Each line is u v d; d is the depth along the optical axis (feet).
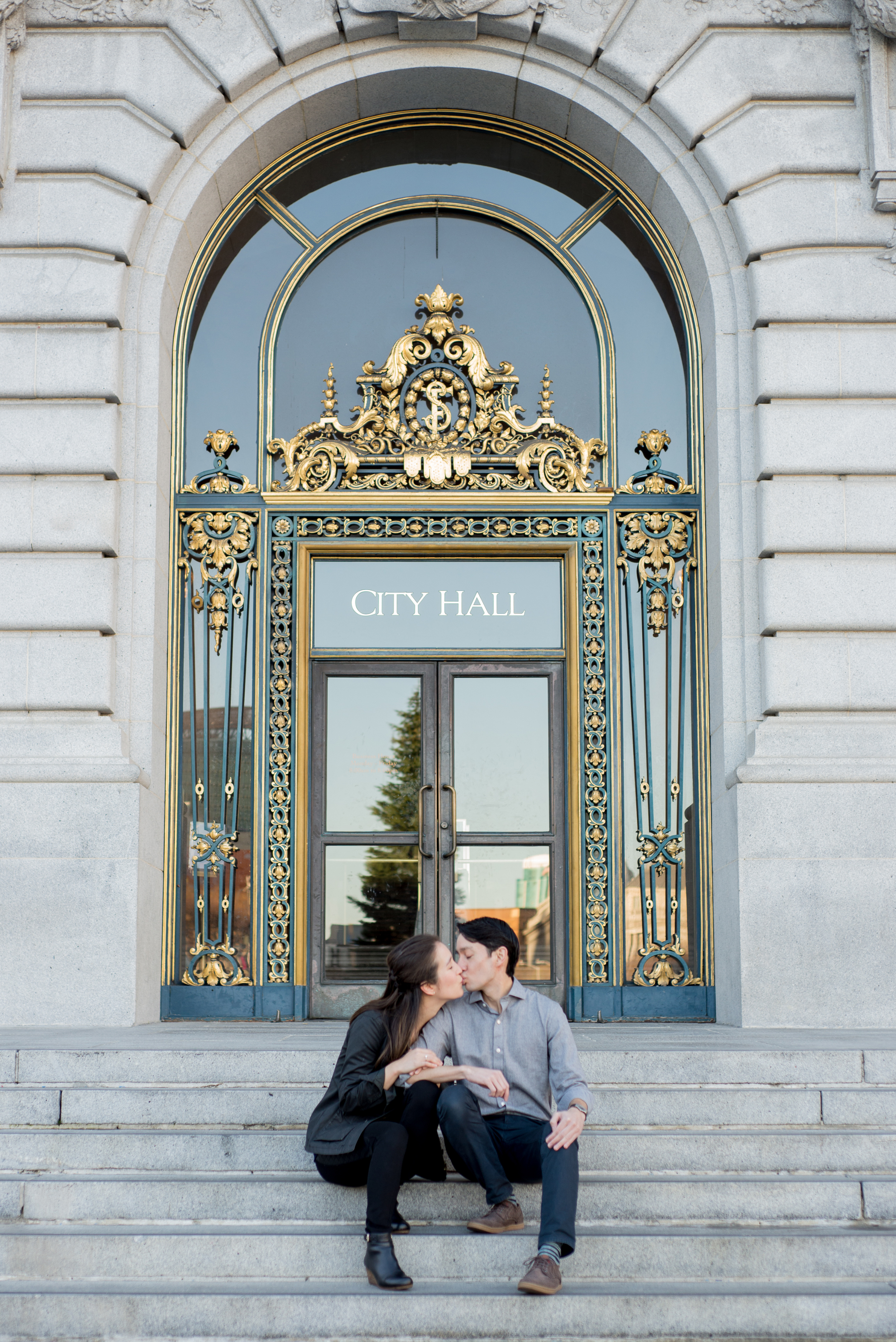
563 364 27.20
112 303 24.62
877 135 24.49
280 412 27.04
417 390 26.89
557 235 27.71
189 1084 16.52
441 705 26.25
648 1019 24.76
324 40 25.99
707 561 25.82
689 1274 13.53
